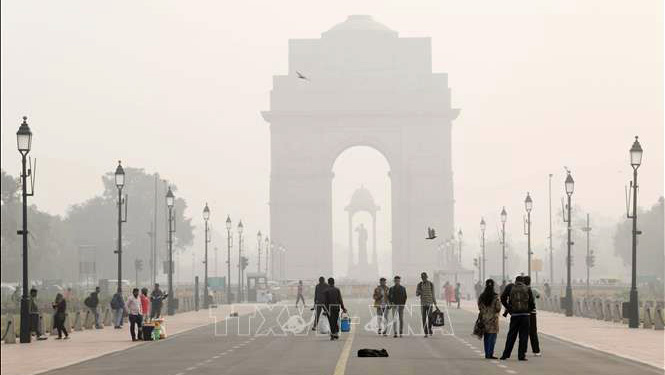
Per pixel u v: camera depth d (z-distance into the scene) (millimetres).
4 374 55719
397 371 54062
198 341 80750
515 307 61500
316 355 65312
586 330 92125
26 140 79312
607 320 110250
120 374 54469
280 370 55250
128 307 82688
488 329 62250
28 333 80312
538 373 52969
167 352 69625
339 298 81562
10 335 80000
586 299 123438
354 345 74750
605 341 77375
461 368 55812
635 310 94938
